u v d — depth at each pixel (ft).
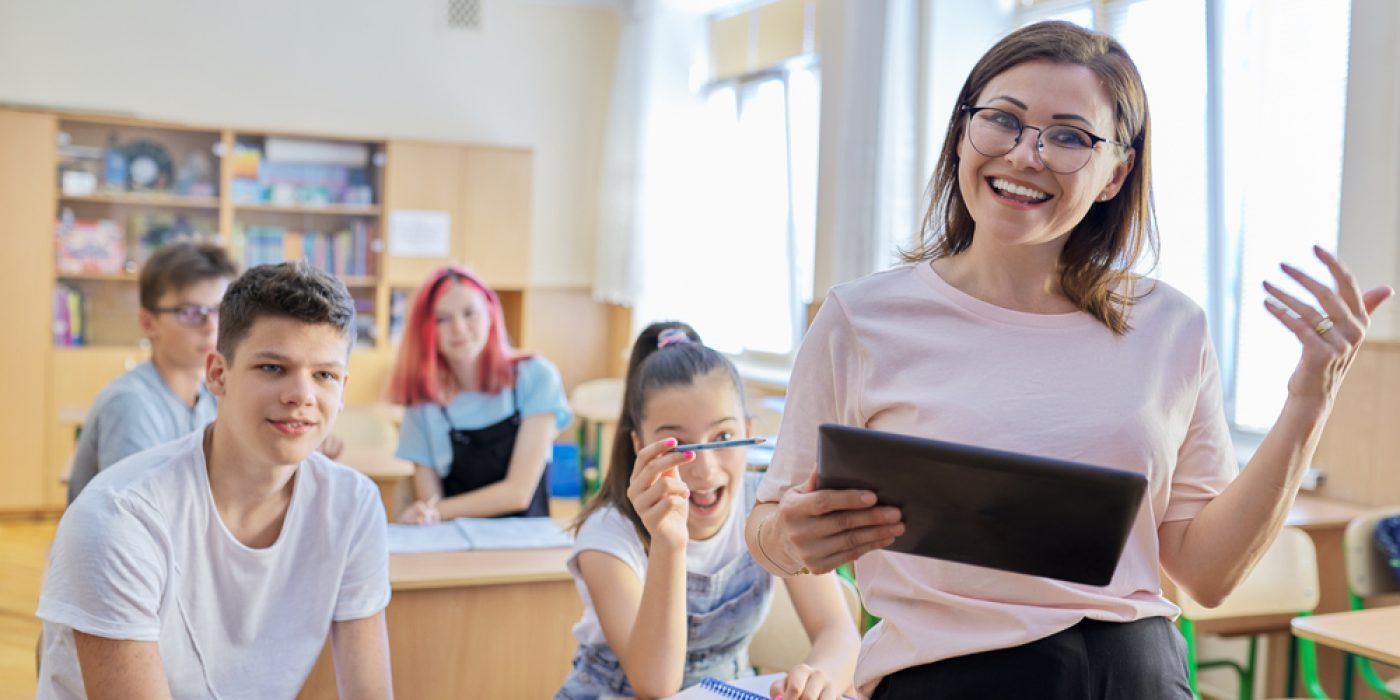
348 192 24.02
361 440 15.20
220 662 5.71
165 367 9.68
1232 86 13.57
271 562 5.76
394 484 12.37
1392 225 11.66
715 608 6.82
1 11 22.00
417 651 8.60
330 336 5.54
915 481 3.58
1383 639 7.45
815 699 5.85
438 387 11.71
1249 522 3.94
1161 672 3.90
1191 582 4.18
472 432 11.68
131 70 22.93
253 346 5.42
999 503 3.51
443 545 9.43
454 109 25.44
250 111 23.82
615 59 26.58
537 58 26.00
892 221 16.56
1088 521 3.43
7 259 21.22
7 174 21.16
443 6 25.21
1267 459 3.90
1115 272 4.27
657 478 6.07
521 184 24.80
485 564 8.96
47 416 21.56
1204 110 13.79
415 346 11.70
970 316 4.18
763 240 22.91
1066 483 3.38
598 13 26.43
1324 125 12.58
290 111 24.12
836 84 18.28
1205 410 4.26
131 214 22.77
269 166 23.39
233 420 5.50
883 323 4.29
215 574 5.64
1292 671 11.37
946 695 3.95
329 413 5.62
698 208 24.95
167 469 5.51
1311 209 12.74
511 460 11.72
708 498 6.76
